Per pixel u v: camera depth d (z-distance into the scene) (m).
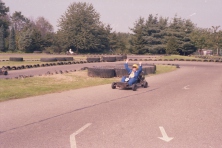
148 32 69.31
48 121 7.23
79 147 5.32
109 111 8.48
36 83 14.59
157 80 17.55
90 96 11.16
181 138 5.98
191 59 44.06
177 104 9.77
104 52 73.00
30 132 6.29
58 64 29.95
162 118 7.71
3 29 70.62
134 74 13.22
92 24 70.00
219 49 66.06
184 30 64.31
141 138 5.92
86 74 19.84
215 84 15.80
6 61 32.97
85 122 7.17
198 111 8.71
